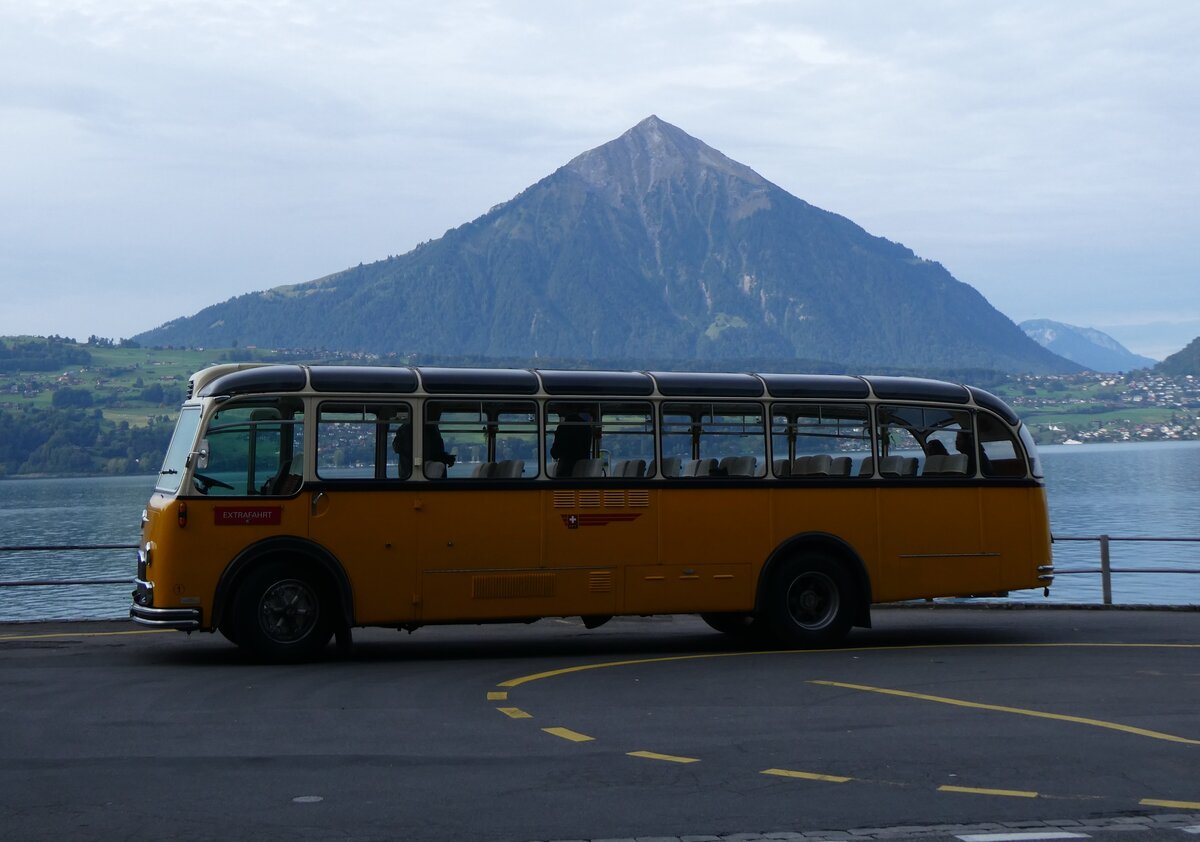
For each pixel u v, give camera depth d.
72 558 91.00
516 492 16.02
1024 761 9.39
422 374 15.91
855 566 17.27
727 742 10.12
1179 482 140.25
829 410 17.41
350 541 15.38
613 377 16.64
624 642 17.81
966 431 18.03
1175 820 7.77
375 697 12.43
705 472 16.83
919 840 7.35
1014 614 21.98
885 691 12.76
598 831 7.51
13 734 10.47
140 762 9.38
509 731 10.59
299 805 8.11
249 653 15.16
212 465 15.05
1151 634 18.33
